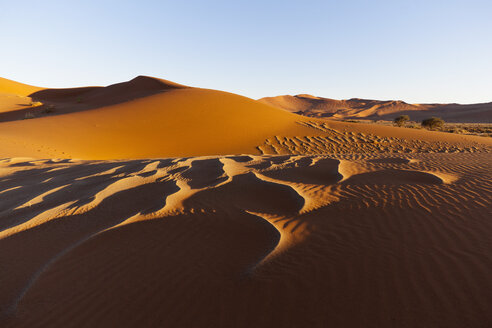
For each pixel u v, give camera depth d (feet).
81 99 171.73
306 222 11.40
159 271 8.57
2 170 27.50
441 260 8.34
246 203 13.82
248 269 8.39
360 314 6.51
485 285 7.14
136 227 11.55
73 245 10.36
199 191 15.88
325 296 7.13
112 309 7.18
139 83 186.60
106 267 8.92
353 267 8.23
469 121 341.82
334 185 16.28
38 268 9.00
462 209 12.10
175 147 74.90
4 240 10.96
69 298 7.62
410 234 10.04
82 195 16.34
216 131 87.45
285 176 18.60
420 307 6.59
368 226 10.80
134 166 24.13
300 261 8.66
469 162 22.35
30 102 152.15
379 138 83.92
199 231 10.98
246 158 26.30
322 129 94.02
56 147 61.26
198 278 8.13
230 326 6.45
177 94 122.21
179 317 6.81
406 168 20.39
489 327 5.91
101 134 75.97
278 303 7.00
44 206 14.97
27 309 7.26
